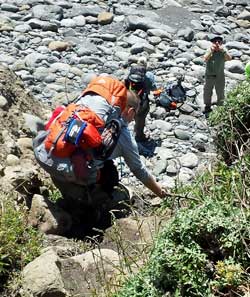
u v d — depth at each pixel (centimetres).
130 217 571
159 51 1380
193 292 400
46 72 1248
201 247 421
